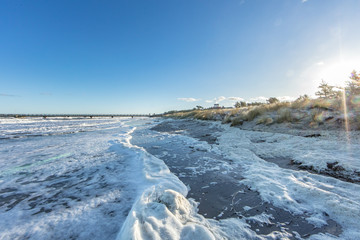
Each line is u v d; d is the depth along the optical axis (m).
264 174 3.61
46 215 2.48
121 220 2.30
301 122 7.63
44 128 18.94
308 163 3.91
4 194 3.20
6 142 9.31
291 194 2.71
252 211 2.39
